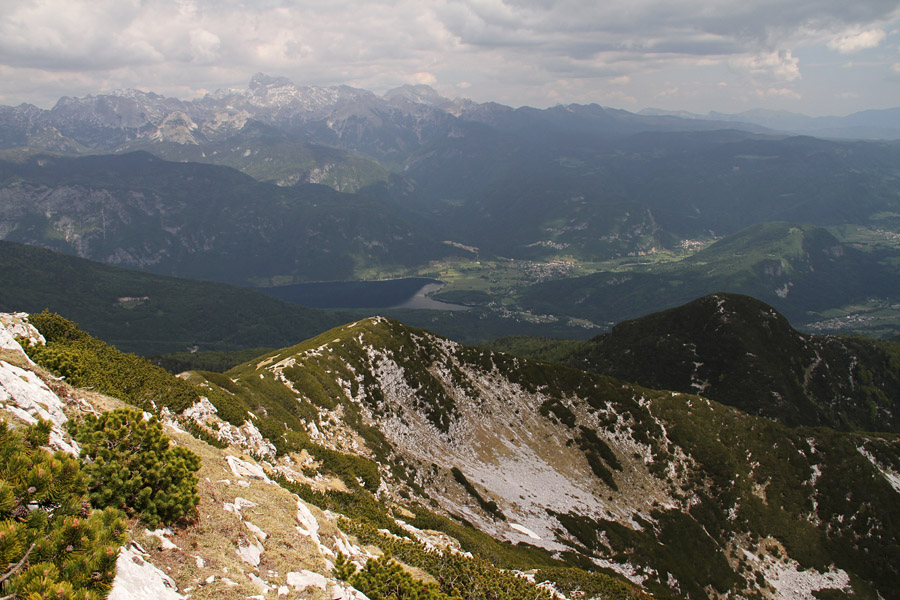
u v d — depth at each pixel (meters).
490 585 45.09
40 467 16.89
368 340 158.25
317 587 26.53
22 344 39.41
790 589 138.00
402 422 137.25
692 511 148.88
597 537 124.50
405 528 61.19
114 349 60.69
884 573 146.25
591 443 161.88
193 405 58.19
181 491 24.61
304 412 109.94
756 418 179.88
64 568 15.52
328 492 61.72
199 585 21.64
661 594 112.12
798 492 160.62
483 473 133.38
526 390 174.75
